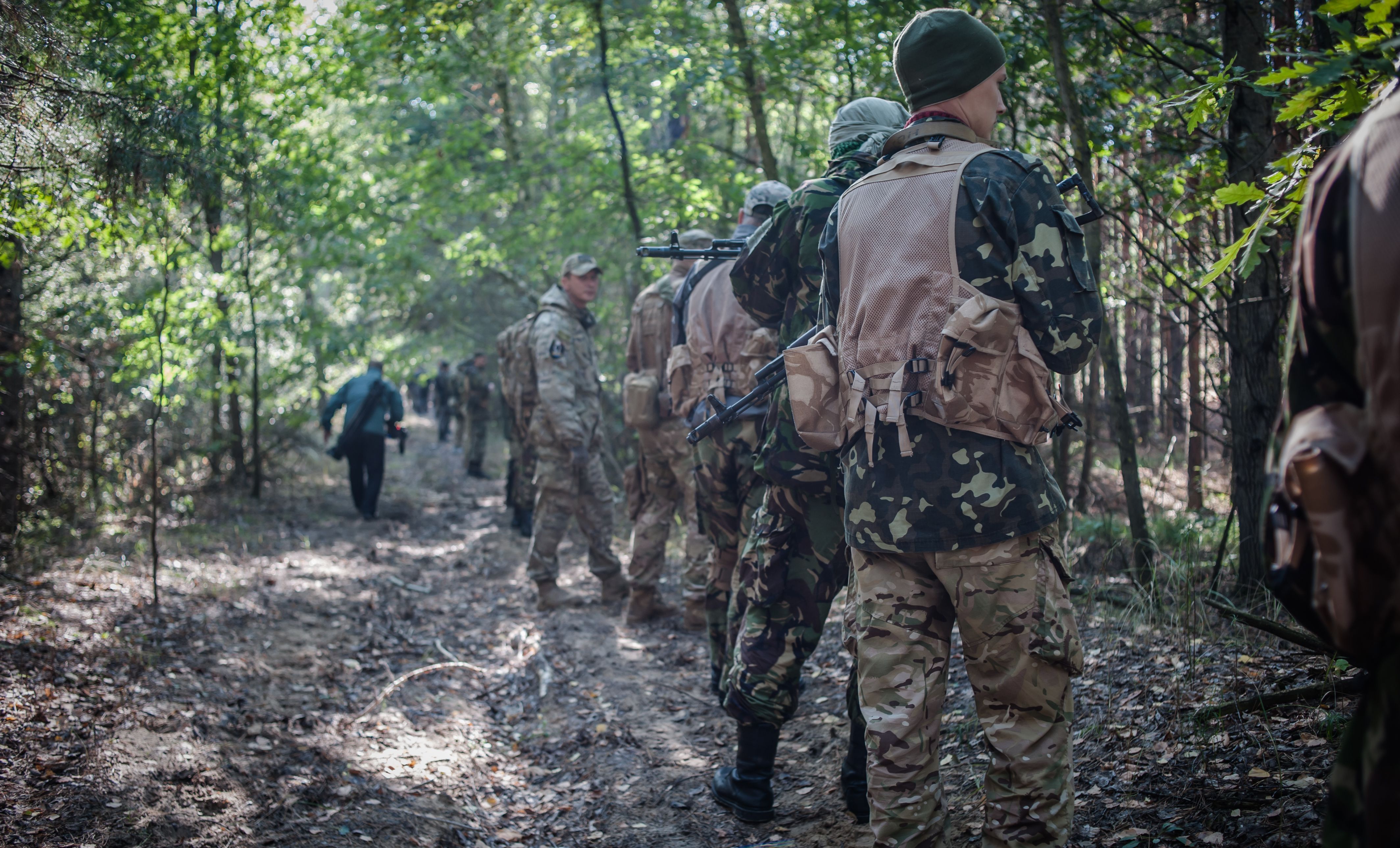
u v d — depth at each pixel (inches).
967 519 69.8
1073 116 145.6
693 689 157.2
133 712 128.6
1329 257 41.1
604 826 112.6
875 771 73.0
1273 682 105.4
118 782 109.4
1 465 214.2
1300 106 66.7
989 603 70.4
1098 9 150.8
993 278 70.6
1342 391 41.6
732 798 109.1
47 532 219.8
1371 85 67.3
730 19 248.5
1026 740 70.6
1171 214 166.6
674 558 250.1
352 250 348.2
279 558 251.1
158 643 160.4
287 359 358.3
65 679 135.8
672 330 173.2
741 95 255.1
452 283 542.0
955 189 71.7
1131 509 157.5
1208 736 96.7
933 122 76.5
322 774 120.3
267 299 340.5
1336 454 39.7
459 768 129.1
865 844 96.5
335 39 309.6
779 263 101.6
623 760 130.9
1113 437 278.7
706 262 149.8
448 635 195.9
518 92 448.5
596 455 222.8
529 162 350.6
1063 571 72.7
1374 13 55.6
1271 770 87.7
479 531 330.3
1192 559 155.7
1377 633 38.6
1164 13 189.3
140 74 182.4
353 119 395.5
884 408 72.3
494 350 626.8
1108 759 98.3
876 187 76.9
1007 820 70.6
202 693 141.4
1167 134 159.2
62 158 133.2
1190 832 81.2
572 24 306.2
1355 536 39.0
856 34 211.6
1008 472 70.1
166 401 274.4
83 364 246.2
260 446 374.6
